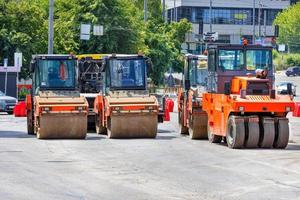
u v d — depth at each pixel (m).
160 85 138.25
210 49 53.44
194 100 55.53
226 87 49.44
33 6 112.44
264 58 52.81
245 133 47.91
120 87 57.97
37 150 46.94
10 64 111.06
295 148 48.94
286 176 35.31
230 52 52.69
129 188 31.59
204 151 46.66
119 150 47.19
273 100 47.94
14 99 92.94
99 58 64.69
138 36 120.69
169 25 164.50
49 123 54.47
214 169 37.81
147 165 39.44
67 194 29.94
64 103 54.91
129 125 55.53
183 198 29.16
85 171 36.91
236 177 34.94
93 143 51.94
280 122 48.47
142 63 58.69
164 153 45.41
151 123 55.91
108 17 114.88
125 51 117.31
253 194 30.17
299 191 30.94
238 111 47.88
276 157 43.22
